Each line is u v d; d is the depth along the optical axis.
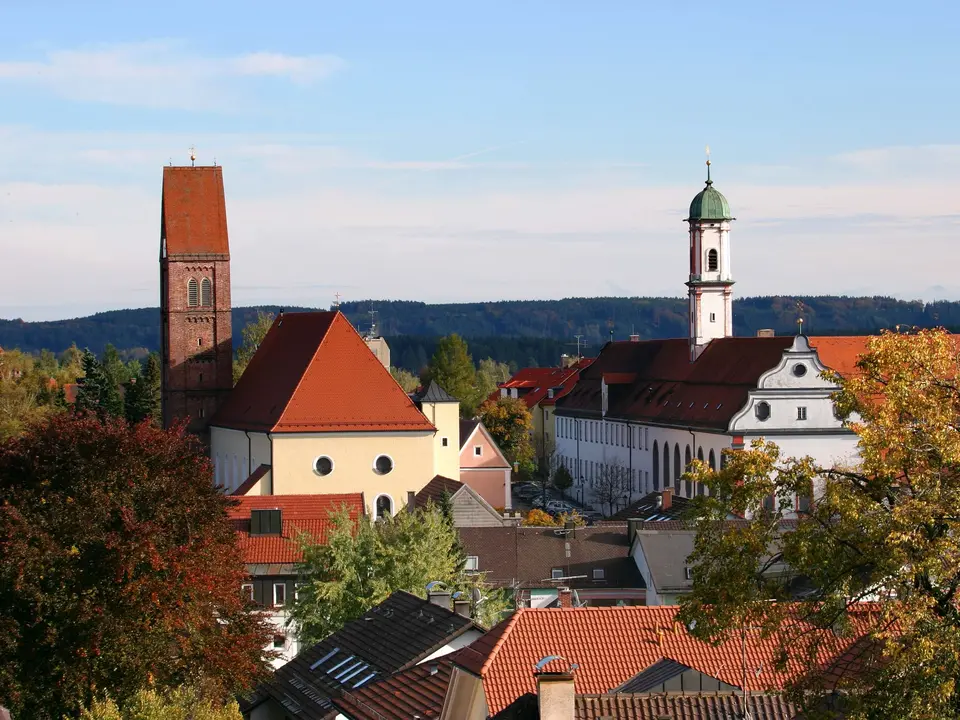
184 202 157.00
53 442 74.50
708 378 172.12
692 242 184.12
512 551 103.44
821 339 168.50
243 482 143.00
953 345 44.84
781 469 43.44
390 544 86.19
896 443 41.88
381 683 58.78
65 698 64.44
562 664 44.00
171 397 155.75
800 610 42.88
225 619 71.50
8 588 66.12
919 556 40.00
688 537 100.62
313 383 135.12
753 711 46.03
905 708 38.91
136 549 65.88
